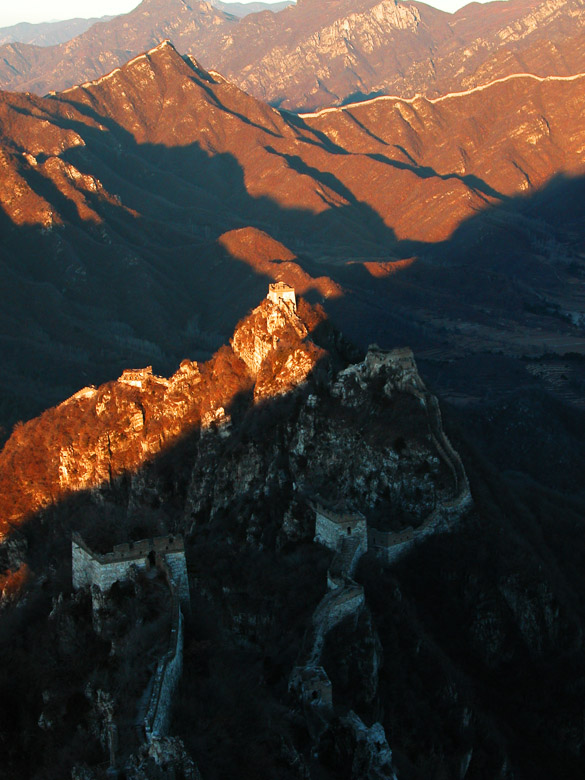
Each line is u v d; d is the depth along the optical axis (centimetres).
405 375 16388
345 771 9681
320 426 16462
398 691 11562
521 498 18212
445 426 17088
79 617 10200
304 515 14600
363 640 11519
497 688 13075
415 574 13812
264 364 18900
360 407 16462
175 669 9281
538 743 12600
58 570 12175
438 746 11238
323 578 12725
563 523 18062
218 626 11050
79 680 9450
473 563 14162
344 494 15375
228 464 17488
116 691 8881
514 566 14262
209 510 17550
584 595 15975
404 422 15675
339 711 10275
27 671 9781
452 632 13338
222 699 9344
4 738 9169
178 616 9750
